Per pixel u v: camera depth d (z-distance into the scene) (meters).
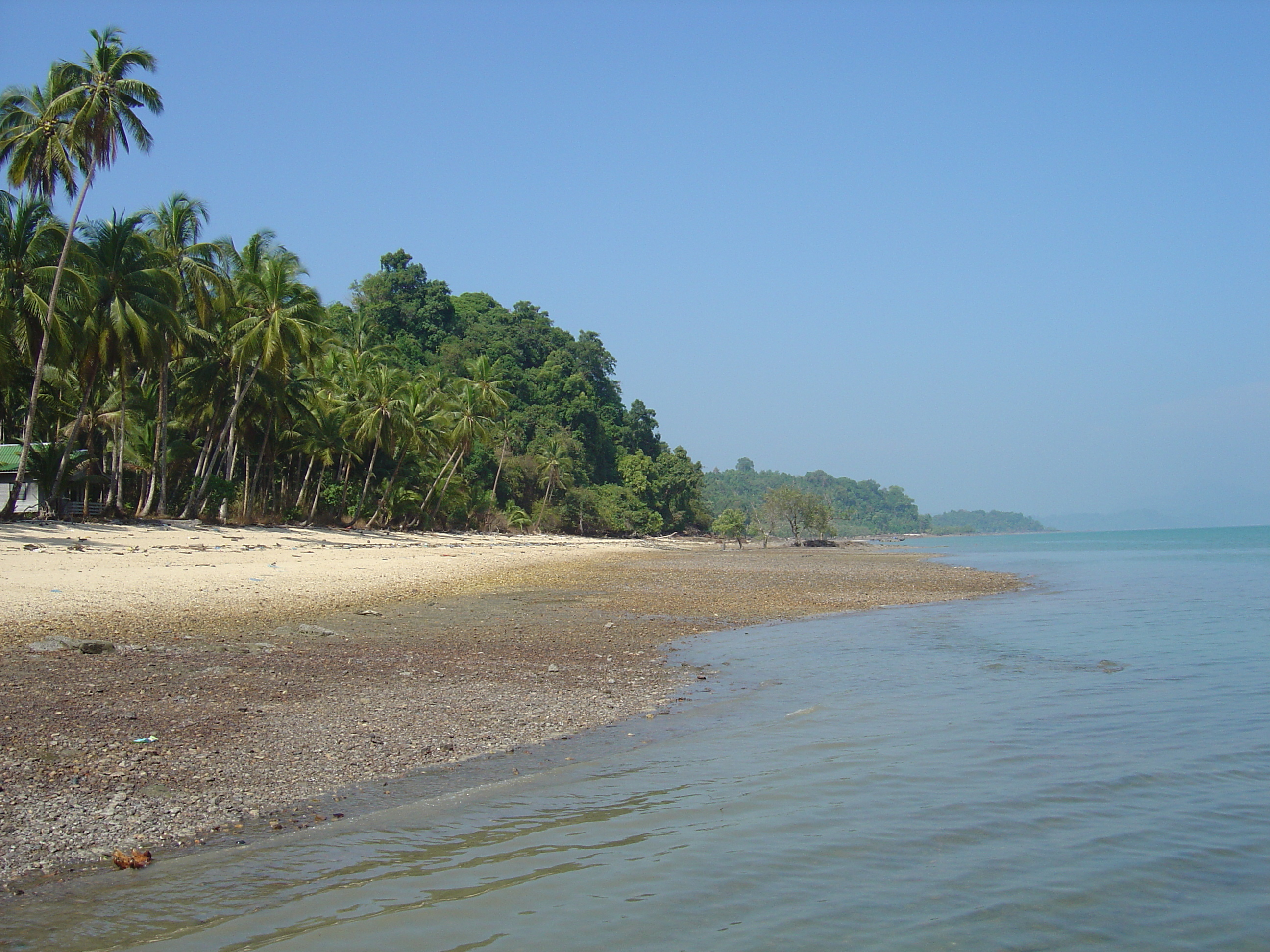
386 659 15.17
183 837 7.07
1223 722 11.29
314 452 61.62
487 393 81.69
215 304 44.44
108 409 47.38
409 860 6.67
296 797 8.13
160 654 14.30
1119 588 35.50
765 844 7.05
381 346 99.94
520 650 17.12
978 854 6.90
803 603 28.47
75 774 8.27
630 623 22.20
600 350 152.12
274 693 11.91
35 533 34.72
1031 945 5.46
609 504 120.88
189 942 5.32
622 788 8.52
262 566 32.28
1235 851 7.00
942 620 23.34
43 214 35.94
